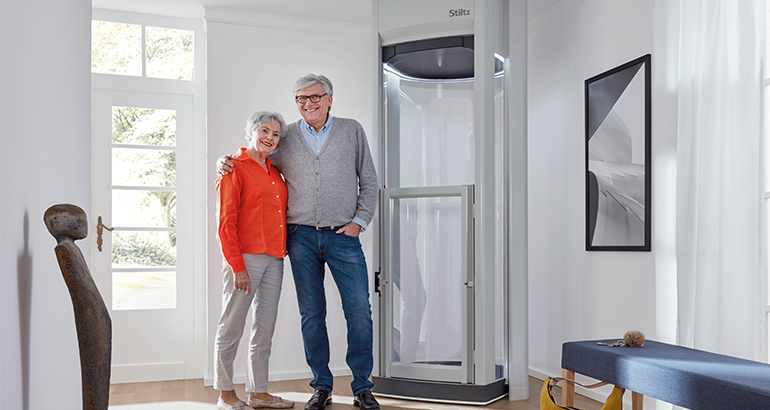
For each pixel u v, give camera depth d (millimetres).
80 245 1111
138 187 4207
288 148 3244
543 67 4180
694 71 2660
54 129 806
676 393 2041
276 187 3162
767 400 1693
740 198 2447
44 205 736
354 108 4402
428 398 3471
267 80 4223
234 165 3082
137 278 4203
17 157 566
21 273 596
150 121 4258
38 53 680
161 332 4223
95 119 4148
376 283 3627
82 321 621
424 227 3570
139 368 4148
